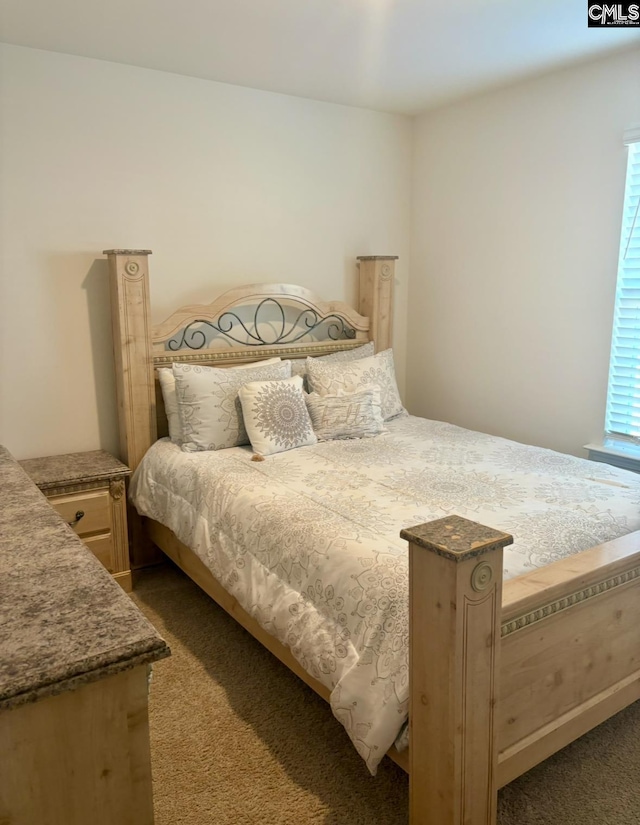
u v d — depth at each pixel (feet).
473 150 11.92
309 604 6.31
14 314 9.46
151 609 9.35
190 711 7.07
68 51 9.22
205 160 10.79
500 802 5.72
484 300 12.12
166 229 10.60
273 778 6.08
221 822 5.57
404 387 14.06
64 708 3.29
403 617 5.31
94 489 9.20
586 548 6.12
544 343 11.14
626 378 10.03
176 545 9.56
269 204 11.60
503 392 12.00
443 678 4.55
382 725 5.12
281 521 7.03
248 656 8.16
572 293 10.57
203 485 8.53
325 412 10.40
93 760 3.43
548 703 5.45
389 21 8.11
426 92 11.34
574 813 5.60
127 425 10.08
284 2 7.52
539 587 5.11
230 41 8.80
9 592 4.00
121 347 9.81
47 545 4.75
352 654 5.63
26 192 9.32
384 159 12.94
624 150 9.54
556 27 8.32
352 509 7.11
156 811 5.68
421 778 4.92
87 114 9.62
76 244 9.82
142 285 9.81
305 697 7.34
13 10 7.76
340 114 12.18
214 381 9.86
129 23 8.18
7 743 3.17
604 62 9.61
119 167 10.01
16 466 7.10
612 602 5.81
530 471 8.45
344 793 5.90
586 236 10.23
